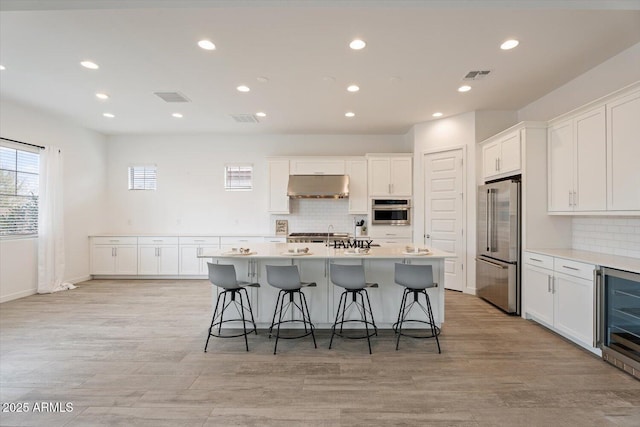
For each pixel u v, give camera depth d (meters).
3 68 3.52
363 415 2.06
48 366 2.71
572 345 3.14
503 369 2.66
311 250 3.67
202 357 2.89
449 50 3.14
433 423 1.98
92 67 3.50
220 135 6.69
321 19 2.62
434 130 5.53
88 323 3.76
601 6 2.02
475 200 5.00
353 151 6.65
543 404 2.18
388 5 2.00
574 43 3.02
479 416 2.05
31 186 5.03
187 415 2.06
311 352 3.00
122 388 2.38
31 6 1.98
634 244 3.08
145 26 2.72
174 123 5.76
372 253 3.40
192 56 3.26
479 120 5.00
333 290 3.56
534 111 4.58
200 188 6.72
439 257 3.22
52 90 4.16
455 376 2.55
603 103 3.01
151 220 6.71
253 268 3.59
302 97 4.43
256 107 4.86
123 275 6.20
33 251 5.05
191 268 6.16
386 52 3.18
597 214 3.08
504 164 4.30
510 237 3.98
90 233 6.20
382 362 2.80
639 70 3.04
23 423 1.99
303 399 2.24
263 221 6.69
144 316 4.02
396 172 5.98
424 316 3.54
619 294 2.68
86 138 6.10
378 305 3.57
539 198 3.86
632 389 2.36
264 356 2.92
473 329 3.57
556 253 3.44
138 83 3.94
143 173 6.73
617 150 2.87
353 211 6.20
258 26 2.72
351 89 4.12
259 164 6.70
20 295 4.84
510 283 4.00
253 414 2.07
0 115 4.52
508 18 2.62
